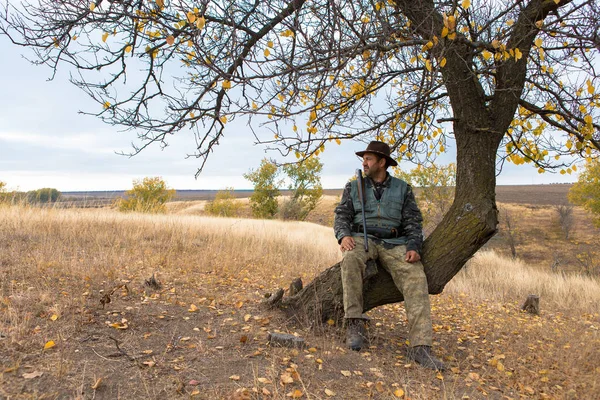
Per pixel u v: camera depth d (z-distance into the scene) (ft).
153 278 16.42
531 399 10.74
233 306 15.26
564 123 16.70
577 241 157.28
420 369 11.41
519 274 38.40
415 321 12.21
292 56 11.93
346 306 12.72
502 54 11.32
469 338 16.35
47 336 10.39
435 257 12.93
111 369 9.29
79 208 38.42
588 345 15.16
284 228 56.13
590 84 13.47
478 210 12.68
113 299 14.21
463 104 13.21
